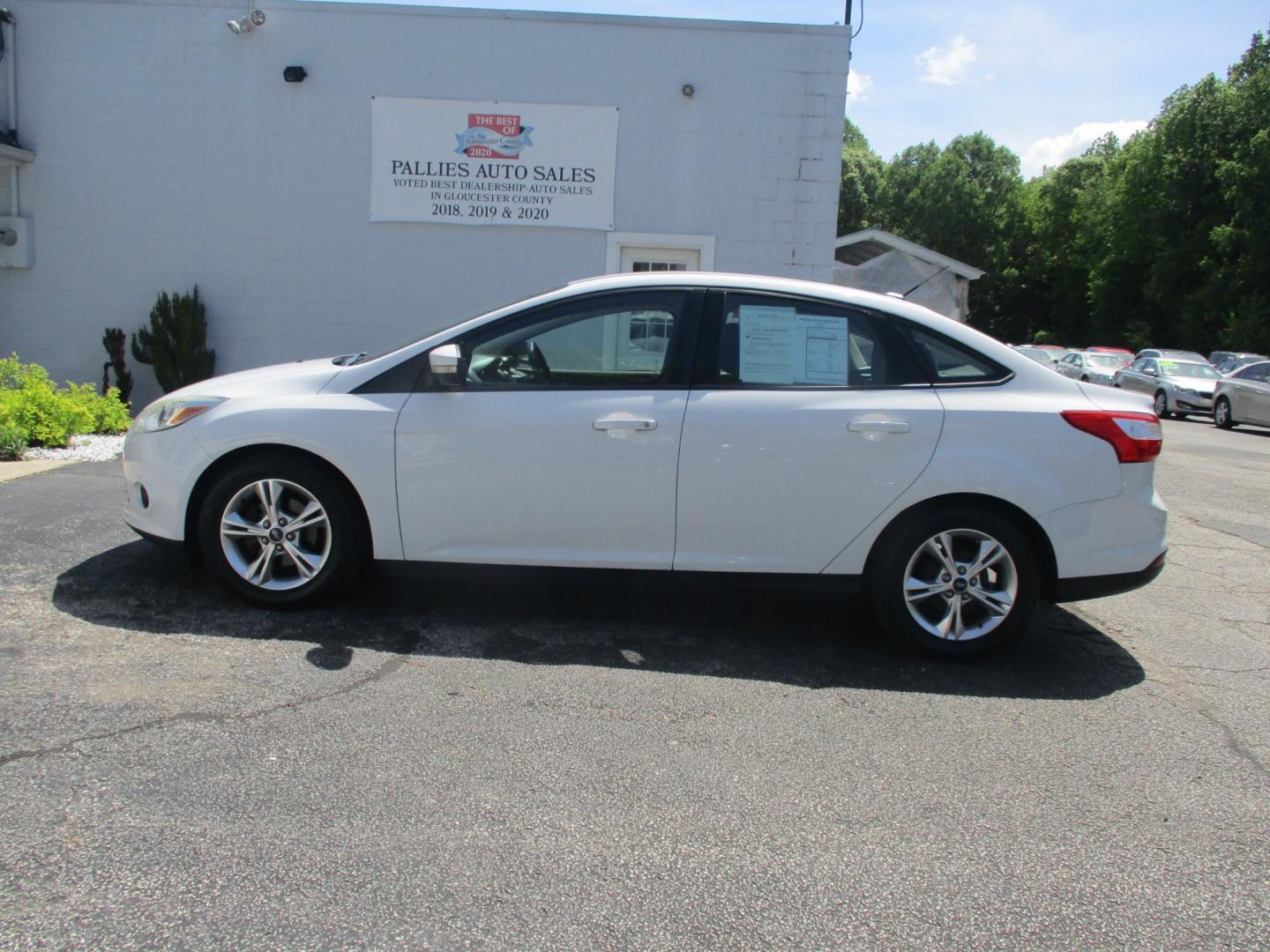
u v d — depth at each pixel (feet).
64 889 7.86
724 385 13.91
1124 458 13.60
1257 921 8.25
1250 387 67.15
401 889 8.11
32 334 34.91
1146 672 14.19
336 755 10.28
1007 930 7.99
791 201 34.78
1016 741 11.55
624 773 10.26
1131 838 9.49
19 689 11.40
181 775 9.71
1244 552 23.00
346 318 34.99
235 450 14.16
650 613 15.65
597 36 33.83
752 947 7.63
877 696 12.71
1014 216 204.64
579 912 7.93
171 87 33.86
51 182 34.19
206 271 34.71
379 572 14.33
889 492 13.60
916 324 14.16
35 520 18.88
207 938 7.39
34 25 33.45
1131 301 157.79
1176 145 142.51
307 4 33.47
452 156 34.27
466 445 13.80
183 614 14.21
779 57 34.09
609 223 34.71
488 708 11.67
